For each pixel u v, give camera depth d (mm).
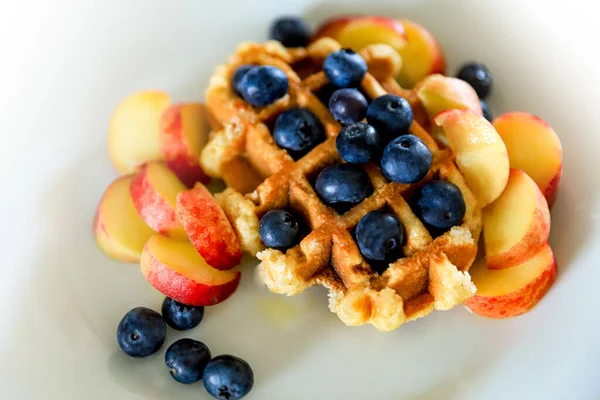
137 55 463
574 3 445
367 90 427
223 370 397
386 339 415
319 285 425
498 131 425
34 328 406
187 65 466
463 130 410
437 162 410
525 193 406
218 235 409
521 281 405
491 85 452
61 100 448
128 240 427
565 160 428
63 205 434
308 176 419
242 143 429
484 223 412
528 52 451
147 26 464
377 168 412
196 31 468
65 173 439
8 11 450
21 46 449
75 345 408
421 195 400
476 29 461
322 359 412
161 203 424
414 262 395
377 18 457
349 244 398
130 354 407
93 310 419
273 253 404
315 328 417
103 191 443
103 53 458
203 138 444
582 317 398
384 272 398
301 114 418
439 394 403
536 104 446
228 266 418
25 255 419
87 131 449
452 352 410
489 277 410
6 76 444
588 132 427
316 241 399
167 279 411
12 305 408
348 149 400
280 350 414
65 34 455
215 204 413
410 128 417
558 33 446
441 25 466
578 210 417
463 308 418
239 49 449
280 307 421
